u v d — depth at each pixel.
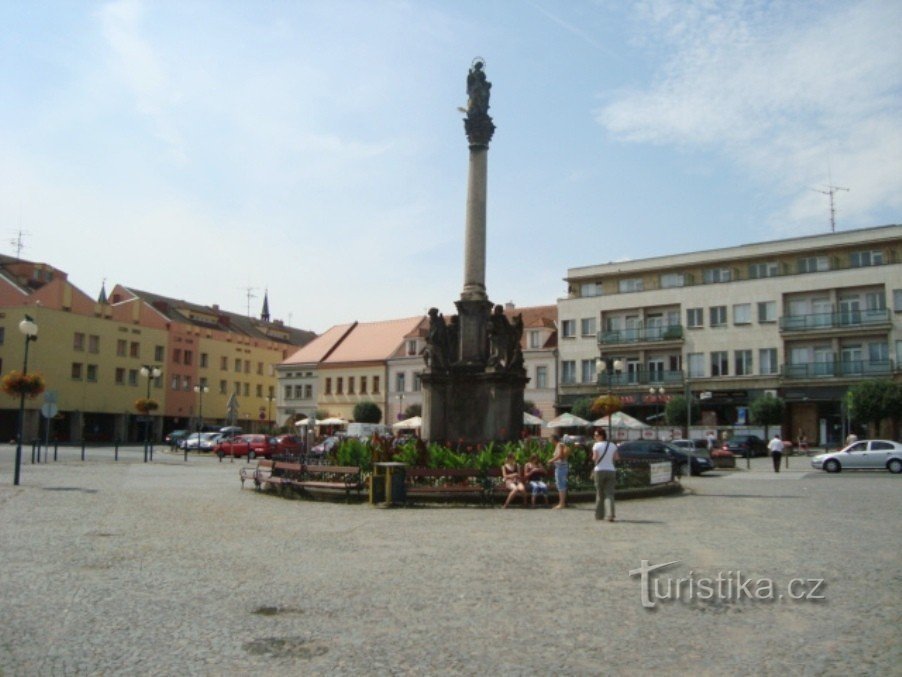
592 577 10.30
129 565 10.98
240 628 7.79
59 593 9.20
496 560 11.56
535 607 8.66
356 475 20.45
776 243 61.75
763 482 31.02
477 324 26.22
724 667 6.65
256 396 96.44
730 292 63.12
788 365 60.00
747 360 61.97
